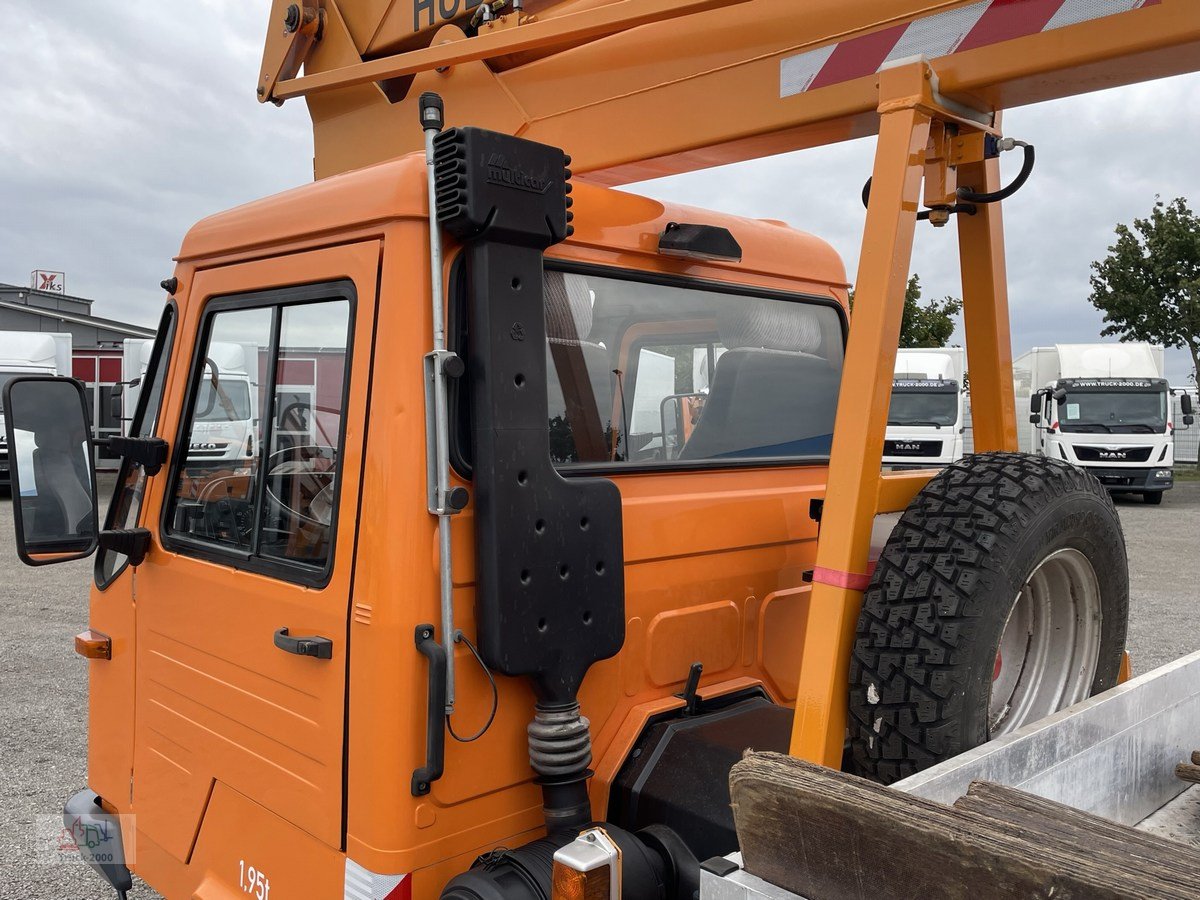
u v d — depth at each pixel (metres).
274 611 2.14
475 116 2.93
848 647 1.87
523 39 2.61
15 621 8.19
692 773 2.12
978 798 1.34
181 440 2.57
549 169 1.96
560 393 2.22
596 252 2.33
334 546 1.99
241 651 2.26
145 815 2.70
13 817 4.38
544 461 1.97
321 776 2.01
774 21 2.22
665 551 2.34
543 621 1.95
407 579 1.86
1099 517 2.03
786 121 2.21
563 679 1.99
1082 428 18.64
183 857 2.52
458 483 1.93
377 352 1.92
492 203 1.86
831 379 3.07
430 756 1.84
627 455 2.38
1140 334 24.70
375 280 1.94
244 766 2.26
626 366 2.40
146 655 2.68
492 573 1.88
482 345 1.89
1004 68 1.86
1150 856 1.17
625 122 2.55
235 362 2.39
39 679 6.48
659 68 2.46
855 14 2.07
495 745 1.99
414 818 1.87
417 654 1.86
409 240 1.90
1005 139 2.09
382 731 1.85
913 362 19.67
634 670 2.27
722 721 2.34
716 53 2.34
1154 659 6.84
